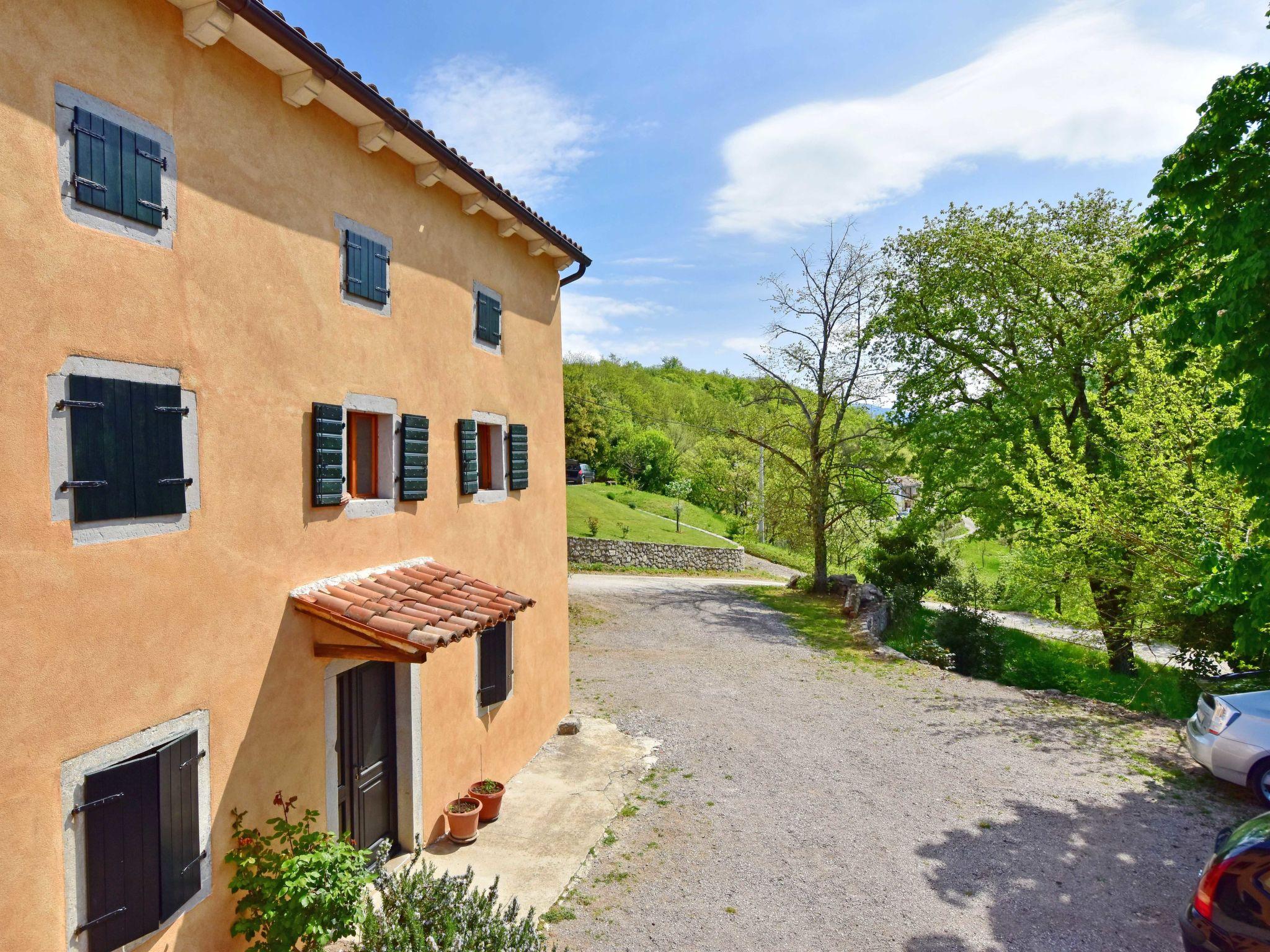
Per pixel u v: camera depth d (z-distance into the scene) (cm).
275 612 509
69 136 365
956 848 727
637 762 948
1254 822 508
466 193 770
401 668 662
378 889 544
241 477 479
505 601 644
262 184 502
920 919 606
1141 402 1311
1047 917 609
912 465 2327
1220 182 753
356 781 616
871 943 574
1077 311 1889
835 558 3753
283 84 520
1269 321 708
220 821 454
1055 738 1051
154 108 415
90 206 375
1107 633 1616
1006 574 2005
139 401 400
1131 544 1296
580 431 5172
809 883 662
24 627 337
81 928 358
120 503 387
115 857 375
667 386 8962
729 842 739
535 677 971
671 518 4547
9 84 337
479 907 505
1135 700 1444
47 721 346
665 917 604
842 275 2434
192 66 443
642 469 5725
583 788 852
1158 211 821
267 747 498
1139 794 850
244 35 466
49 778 346
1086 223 1912
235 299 476
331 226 575
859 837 753
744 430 3453
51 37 356
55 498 353
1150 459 1238
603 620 1912
